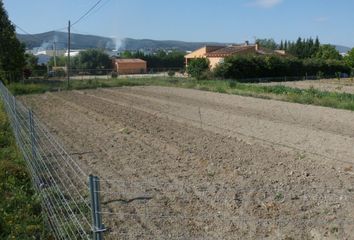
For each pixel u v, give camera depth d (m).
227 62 50.00
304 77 56.19
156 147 13.00
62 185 9.12
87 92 33.88
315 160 11.25
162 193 8.73
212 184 9.21
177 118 19.02
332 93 28.66
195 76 49.69
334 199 8.16
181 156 11.80
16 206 7.84
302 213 7.55
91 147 13.14
